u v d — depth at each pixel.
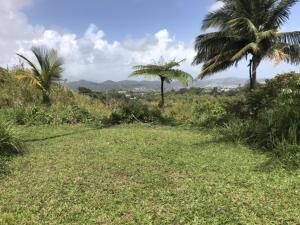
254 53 18.59
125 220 4.70
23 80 17.72
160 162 7.55
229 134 9.88
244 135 9.40
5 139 8.37
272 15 19.03
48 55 17.02
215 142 9.54
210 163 7.42
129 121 14.49
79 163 7.48
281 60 17.30
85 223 4.65
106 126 13.65
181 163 7.44
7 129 8.70
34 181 6.30
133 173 6.73
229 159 7.73
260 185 5.95
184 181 6.22
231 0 19.00
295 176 6.38
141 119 14.69
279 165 6.96
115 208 5.09
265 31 18.09
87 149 8.87
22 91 17.53
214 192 5.66
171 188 5.87
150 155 8.20
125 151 8.63
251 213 4.85
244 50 18.05
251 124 9.76
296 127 7.97
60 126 13.23
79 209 5.06
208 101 18.50
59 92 18.41
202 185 5.98
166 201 5.32
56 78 17.27
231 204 5.16
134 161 7.63
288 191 5.65
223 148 8.81
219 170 6.91
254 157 7.86
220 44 19.17
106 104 18.33
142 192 5.69
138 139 10.24
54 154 8.33
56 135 11.20
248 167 7.06
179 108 17.56
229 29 18.53
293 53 18.59
